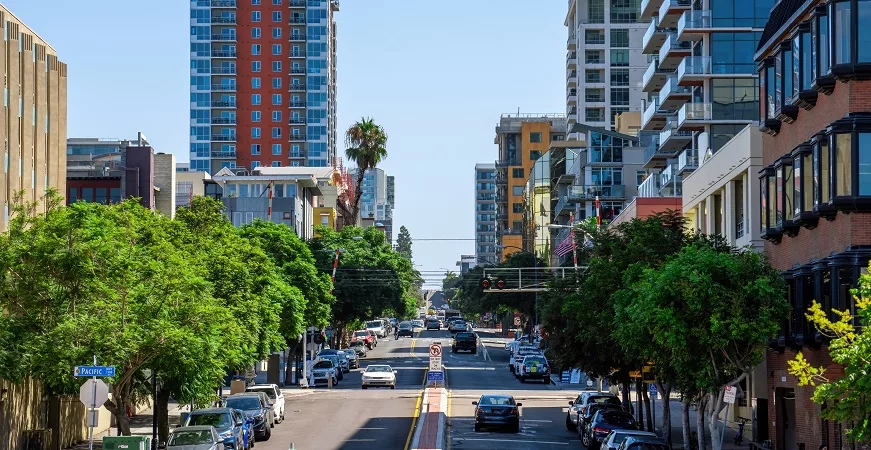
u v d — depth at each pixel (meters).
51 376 38.38
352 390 84.31
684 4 92.38
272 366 91.00
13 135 57.12
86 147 124.62
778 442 46.31
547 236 166.62
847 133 37.25
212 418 43.44
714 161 58.03
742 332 37.09
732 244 53.84
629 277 45.06
